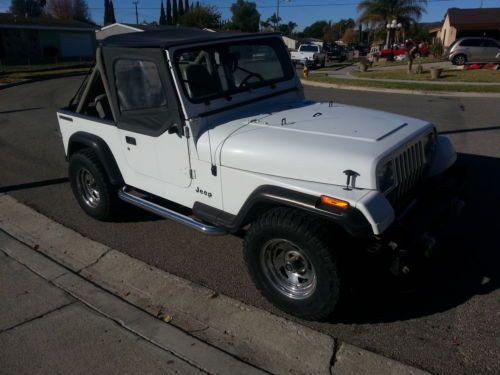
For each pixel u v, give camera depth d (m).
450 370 2.66
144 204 4.14
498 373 2.63
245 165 3.25
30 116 11.71
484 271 3.64
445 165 3.88
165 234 4.55
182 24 58.38
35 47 41.38
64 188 5.98
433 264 3.76
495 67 22.44
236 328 3.12
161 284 3.67
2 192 5.89
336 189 2.87
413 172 3.40
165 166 3.85
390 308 3.24
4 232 4.73
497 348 2.82
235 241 4.37
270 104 4.16
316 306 2.97
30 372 2.79
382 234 2.88
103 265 4.01
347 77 21.67
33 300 3.52
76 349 2.97
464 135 7.94
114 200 4.58
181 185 3.80
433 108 11.20
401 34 50.88
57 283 3.76
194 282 3.68
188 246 4.29
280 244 3.06
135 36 3.97
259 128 3.48
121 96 3.95
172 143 3.69
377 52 43.47
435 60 31.73
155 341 3.02
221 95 3.73
